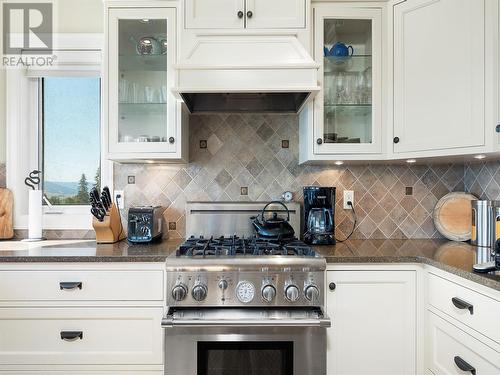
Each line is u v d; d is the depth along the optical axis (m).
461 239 1.96
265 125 2.09
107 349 1.51
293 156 2.09
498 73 1.44
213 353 1.43
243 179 2.08
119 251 1.62
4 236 2.03
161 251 1.62
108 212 1.88
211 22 1.70
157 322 1.51
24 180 2.13
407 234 2.08
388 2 1.78
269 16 1.71
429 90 1.65
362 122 1.90
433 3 1.63
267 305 1.40
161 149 1.79
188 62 1.61
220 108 1.96
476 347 1.19
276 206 2.03
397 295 1.52
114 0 1.77
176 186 2.08
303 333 1.43
